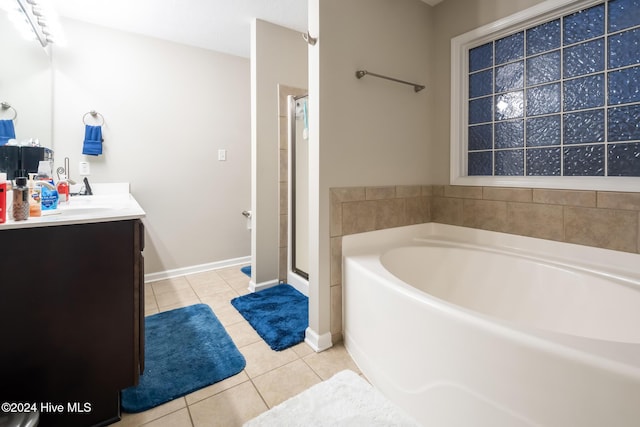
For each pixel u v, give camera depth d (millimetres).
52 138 2348
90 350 1166
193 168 3055
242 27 2629
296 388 1420
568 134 1675
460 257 1912
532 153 1825
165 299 2463
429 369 1124
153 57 2785
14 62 1849
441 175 2227
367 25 1850
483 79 2041
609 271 1433
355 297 1622
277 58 2621
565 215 1640
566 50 1669
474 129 2105
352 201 1834
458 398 1021
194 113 3025
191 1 2232
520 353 853
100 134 2494
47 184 1411
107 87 2582
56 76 2354
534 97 1804
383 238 1992
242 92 3289
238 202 3350
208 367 1562
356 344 1619
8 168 1576
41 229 1067
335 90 1726
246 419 1244
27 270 1054
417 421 1190
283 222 2766
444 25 2154
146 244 2871
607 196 1493
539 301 1600
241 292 2619
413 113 2131
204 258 3178
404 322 1237
